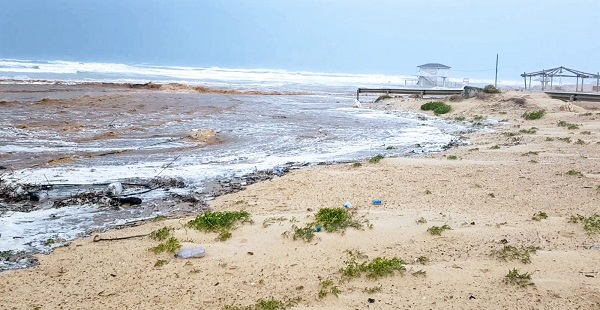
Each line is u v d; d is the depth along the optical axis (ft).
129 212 30.22
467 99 105.29
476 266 20.44
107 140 54.54
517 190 33.96
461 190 34.35
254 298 18.22
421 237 24.38
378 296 18.06
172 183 36.96
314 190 34.86
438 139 63.57
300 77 336.70
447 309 16.97
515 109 91.97
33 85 123.03
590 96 97.55
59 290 19.03
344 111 101.24
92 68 277.44
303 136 63.67
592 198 31.37
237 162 45.70
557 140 58.23
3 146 48.08
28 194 33.32
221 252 22.74
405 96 132.98
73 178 37.63
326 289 18.65
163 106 89.92
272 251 22.81
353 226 25.48
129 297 18.42
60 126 61.41
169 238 24.40
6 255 22.65
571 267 20.10
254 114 86.84
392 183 36.60
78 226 27.43
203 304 17.81
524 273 19.48
